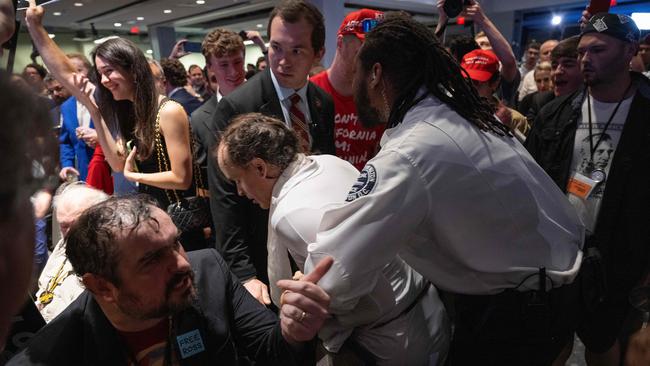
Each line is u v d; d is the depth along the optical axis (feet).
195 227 6.17
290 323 3.21
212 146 5.45
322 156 4.35
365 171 3.36
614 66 5.25
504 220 3.45
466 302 3.82
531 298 3.54
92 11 28.84
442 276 3.74
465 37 9.64
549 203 3.79
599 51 5.27
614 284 5.43
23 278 1.11
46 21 31.01
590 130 5.58
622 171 5.29
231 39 8.21
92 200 5.32
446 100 3.61
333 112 6.33
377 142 7.00
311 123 6.00
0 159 1.00
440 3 7.70
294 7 5.36
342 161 4.39
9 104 1.03
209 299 3.88
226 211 5.28
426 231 3.56
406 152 3.30
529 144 6.27
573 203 5.70
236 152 4.08
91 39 38.19
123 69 5.91
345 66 6.68
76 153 10.73
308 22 5.42
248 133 4.09
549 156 5.95
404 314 3.95
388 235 3.24
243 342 4.12
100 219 3.22
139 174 6.10
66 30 37.24
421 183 3.27
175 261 3.34
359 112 4.08
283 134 4.17
